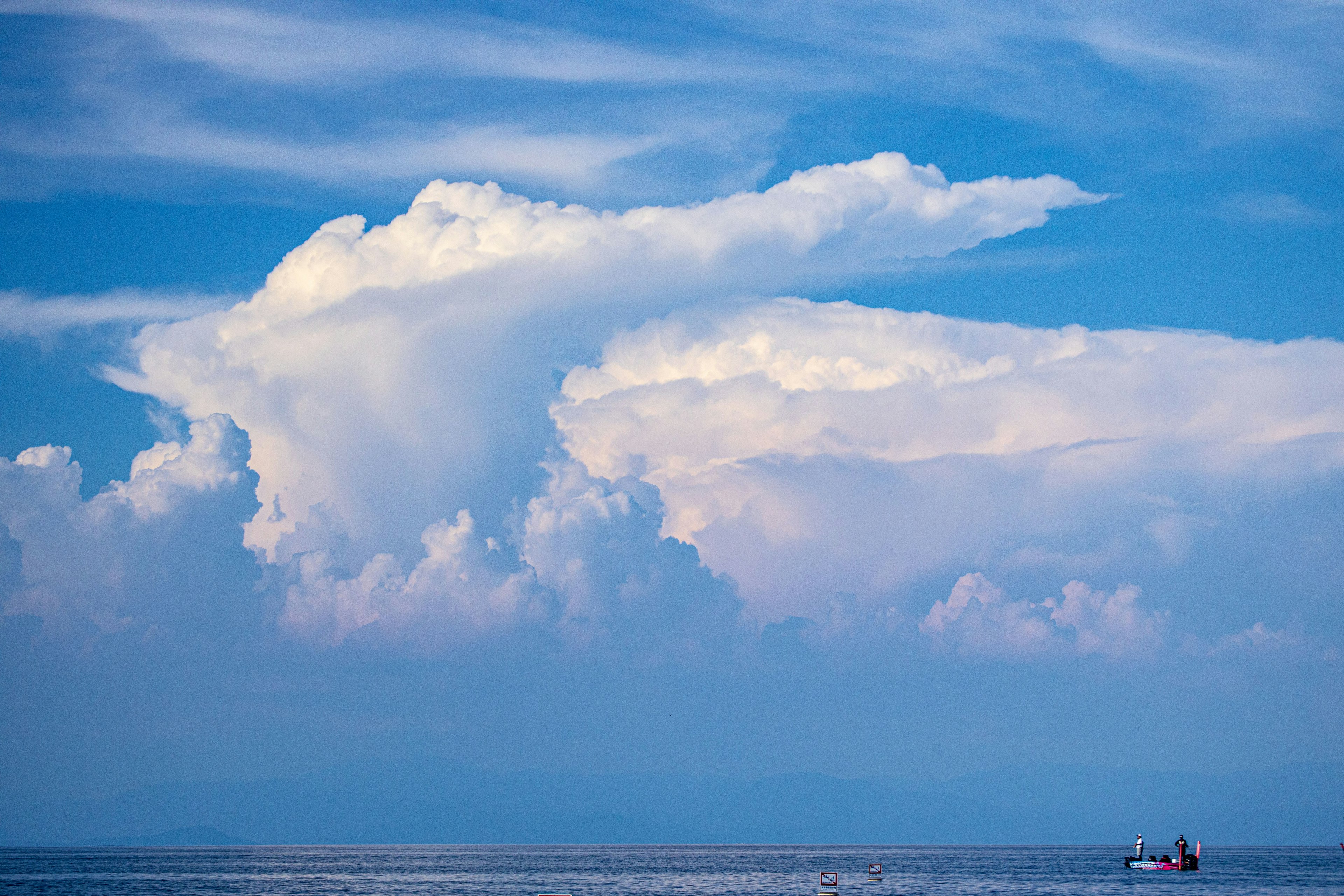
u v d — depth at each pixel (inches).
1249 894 6875.0
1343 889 7278.5
